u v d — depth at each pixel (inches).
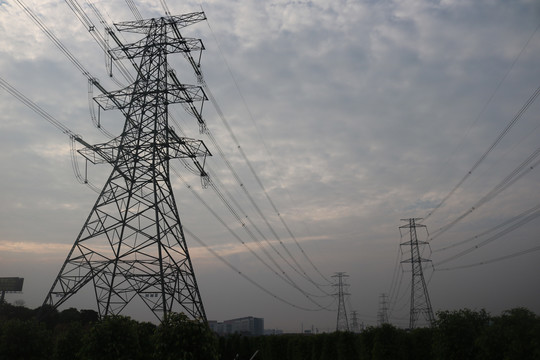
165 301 1959.9
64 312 2822.3
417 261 4239.7
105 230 2021.4
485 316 1892.2
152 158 2190.0
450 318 1892.2
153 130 2251.5
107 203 2082.9
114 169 2150.6
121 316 1566.2
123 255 1988.2
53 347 1582.2
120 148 2209.6
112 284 1940.2
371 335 2805.1
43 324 1606.8
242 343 3479.3
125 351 1473.9
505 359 1466.5
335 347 3245.6
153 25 2409.0
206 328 1530.5
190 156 2354.8
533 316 1505.9
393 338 2632.9
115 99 2279.8
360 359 2979.8
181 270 2084.2
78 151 2204.7
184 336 1453.0
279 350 3779.5
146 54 2373.3
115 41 2351.1
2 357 1434.5
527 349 1433.3
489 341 1576.0
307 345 3567.9
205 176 2507.4
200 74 2348.7
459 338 1825.8
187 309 2071.9
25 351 1465.3
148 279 1977.1
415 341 2615.7
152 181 2143.2
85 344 1473.9
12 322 1512.1
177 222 2201.0
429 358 2551.7
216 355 1499.8
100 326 1502.2
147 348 1664.6
